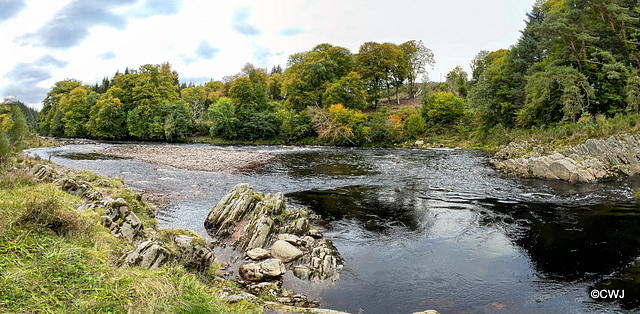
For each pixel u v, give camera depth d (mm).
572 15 33344
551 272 8773
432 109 57750
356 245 10867
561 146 26438
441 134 54062
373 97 74750
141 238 8484
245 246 10414
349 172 25547
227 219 11953
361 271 8992
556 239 11039
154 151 35531
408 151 42656
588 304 7164
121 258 5941
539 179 21547
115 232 7844
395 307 7191
